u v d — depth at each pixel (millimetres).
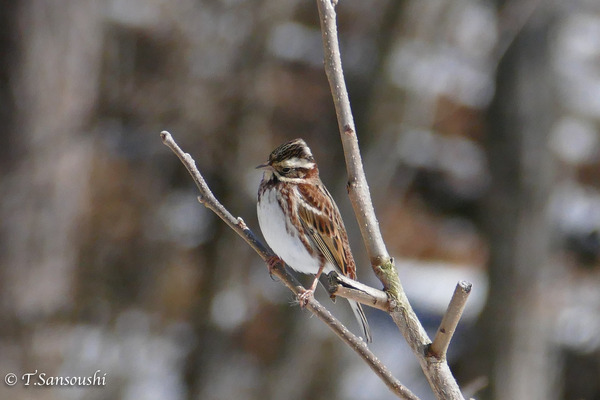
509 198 16766
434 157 22375
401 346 19531
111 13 15586
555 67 16922
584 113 22297
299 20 19938
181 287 18766
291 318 16109
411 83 15992
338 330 4340
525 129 16625
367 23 16016
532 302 16812
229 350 17031
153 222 18938
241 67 16031
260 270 17031
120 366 16625
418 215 22797
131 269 18453
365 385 17969
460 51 18859
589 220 21469
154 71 16234
